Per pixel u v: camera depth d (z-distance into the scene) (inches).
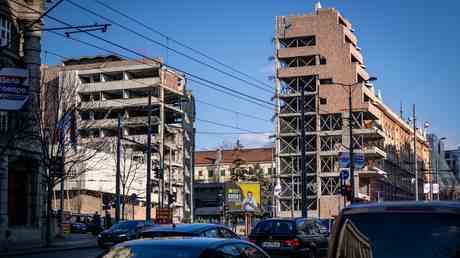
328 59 3380.9
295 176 3378.4
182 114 3934.5
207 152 5698.8
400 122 4205.2
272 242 722.8
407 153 4409.5
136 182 3336.6
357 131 3280.0
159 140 3604.8
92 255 1130.7
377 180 3555.6
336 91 3346.5
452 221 242.5
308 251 724.0
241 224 2529.5
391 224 249.1
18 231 1531.7
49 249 1280.8
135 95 3806.6
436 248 238.8
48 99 1562.5
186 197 3961.6
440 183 4837.6
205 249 287.9
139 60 3727.9
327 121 3371.1
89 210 3073.3
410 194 4365.2
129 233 1299.2
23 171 1579.7
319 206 3267.7
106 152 2888.8
